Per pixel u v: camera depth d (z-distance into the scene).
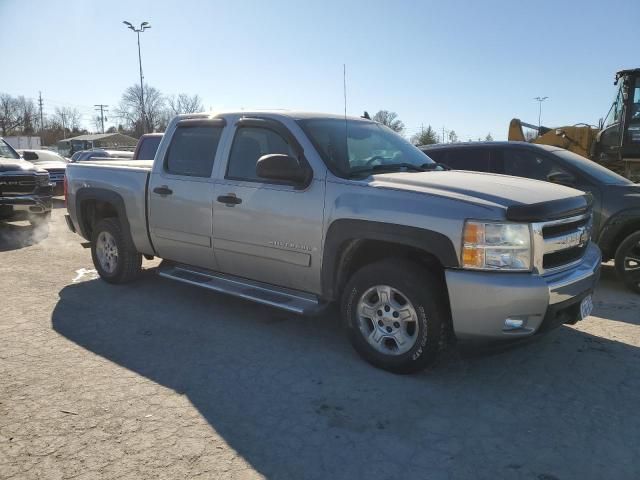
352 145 4.73
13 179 9.94
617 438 3.24
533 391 3.83
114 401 3.63
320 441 3.19
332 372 4.11
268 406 3.60
